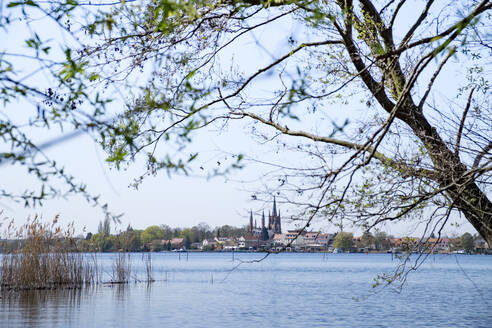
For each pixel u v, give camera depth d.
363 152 4.02
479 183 5.73
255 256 144.12
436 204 5.75
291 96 2.65
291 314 20.70
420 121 5.97
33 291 23.59
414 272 55.56
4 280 23.08
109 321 17.70
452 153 5.59
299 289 32.53
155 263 78.31
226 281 39.50
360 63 5.94
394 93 6.07
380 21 6.04
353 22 5.74
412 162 5.54
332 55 5.88
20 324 16.50
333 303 24.67
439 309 22.53
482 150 5.48
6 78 2.04
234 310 21.59
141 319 18.47
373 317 20.08
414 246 6.07
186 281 37.56
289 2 3.03
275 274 51.31
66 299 22.28
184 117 3.66
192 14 2.30
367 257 155.75
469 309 22.53
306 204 4.89
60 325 16.58
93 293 25.02
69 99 2.25
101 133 2.12
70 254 25.11
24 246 23.58
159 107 2.58
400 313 21.23
